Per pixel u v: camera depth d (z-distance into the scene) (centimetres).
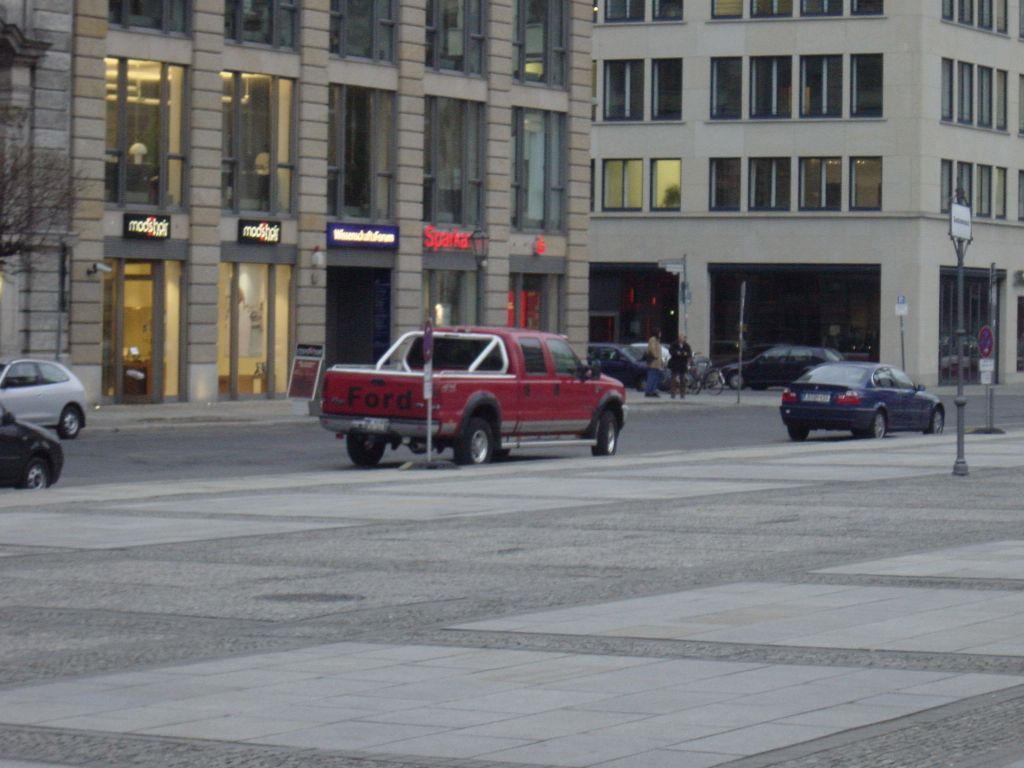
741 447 4725
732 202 9688
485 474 3616
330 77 6469
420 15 6788
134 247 5862
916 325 9431
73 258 5656
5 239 5059
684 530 2567
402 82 6725
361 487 3297
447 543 2405
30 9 5531
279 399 6362
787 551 2312
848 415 4994
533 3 7356
